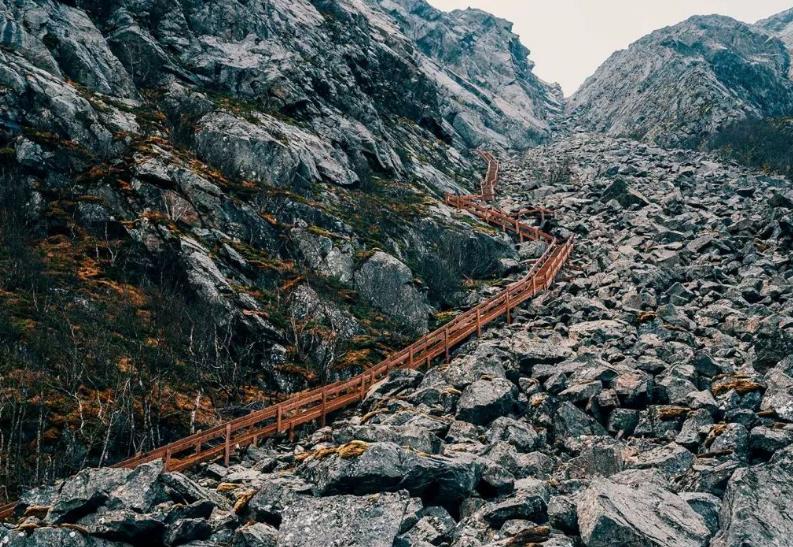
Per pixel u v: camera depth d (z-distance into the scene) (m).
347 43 71.12
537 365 23.47
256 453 20.88
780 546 11.27
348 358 28.61
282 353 27.92
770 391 18.72
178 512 13.84
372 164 54.25
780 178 68.12
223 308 28.62
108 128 37.56
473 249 42.78
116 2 51.00
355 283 34.94
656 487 13.55
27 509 14.47
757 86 129.62
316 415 23.41
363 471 13.72
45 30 42.88
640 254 40.81
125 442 21.19
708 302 31.52
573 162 85.75
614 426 19.42
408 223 42.88
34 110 35.56
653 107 121.31
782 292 31.39
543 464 16.70
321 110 54.50
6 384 21.38
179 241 30.83
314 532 12.41
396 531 12.20
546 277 36.84
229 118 42.91
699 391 19.48
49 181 33.31
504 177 78.44
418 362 27.22
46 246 30.25
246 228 34.94
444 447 17.64
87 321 25.83
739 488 12.34
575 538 12.42
